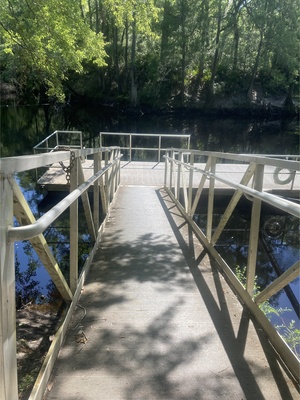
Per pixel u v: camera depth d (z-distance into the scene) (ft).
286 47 90.58
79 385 5.77
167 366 6.26
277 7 90.33
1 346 3.67
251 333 7.27
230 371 6.12
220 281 9.93
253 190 7.32
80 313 8.08
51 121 86.28
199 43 94.89
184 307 8.38
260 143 66.59
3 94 112.27
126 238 13.93
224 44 102.37
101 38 35.47
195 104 104.42
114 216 17.48
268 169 30.78
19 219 4.69
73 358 6.46
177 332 7.32
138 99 104.37
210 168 12.37
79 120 91.09
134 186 25.94
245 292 8.42
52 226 18.95
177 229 15.24
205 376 6.00
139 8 32.17
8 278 3.82
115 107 107.24
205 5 90.53
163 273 10.48
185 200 17.33
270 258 16.89
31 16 30.63
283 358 6.39
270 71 102.83
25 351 7.61
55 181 24.27
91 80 119.44
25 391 6.39
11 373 3.99
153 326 7.53
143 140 68.80
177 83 107.04
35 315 9.34
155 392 5.64
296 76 101.55
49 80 38.14
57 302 10.30
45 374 5.66
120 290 9.29
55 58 33.78
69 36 31.78
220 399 5.50
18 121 82.74
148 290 9.31
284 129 86.74
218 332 7.30
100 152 13.08
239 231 20.17
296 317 11.57
